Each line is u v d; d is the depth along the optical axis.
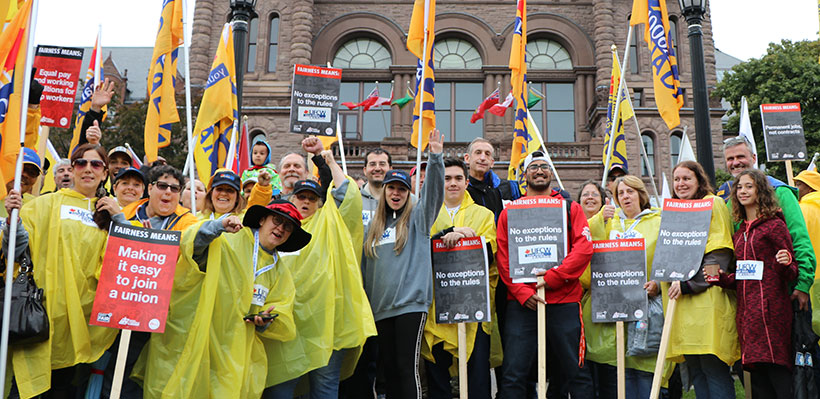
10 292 4.85
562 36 30.59
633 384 6.41
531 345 6.03
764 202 5.72
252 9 11.38
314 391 5.69
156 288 4.97
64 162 6.45
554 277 5.91
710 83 29.14
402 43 29.97
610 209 6.89
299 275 5.70
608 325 6.39
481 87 30.20
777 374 5.43
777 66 25.62
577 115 29.83
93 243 5.34
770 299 5.45
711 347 5.59
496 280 6.54
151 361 5.09
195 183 7.44
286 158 6.77
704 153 11.36
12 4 6.25
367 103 11.22
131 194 5.80
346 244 5.82
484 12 30.59
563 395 6.67
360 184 8.27
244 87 28.52
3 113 5.48
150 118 8.50
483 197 7.20
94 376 5.35
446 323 6.07
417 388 5.57
